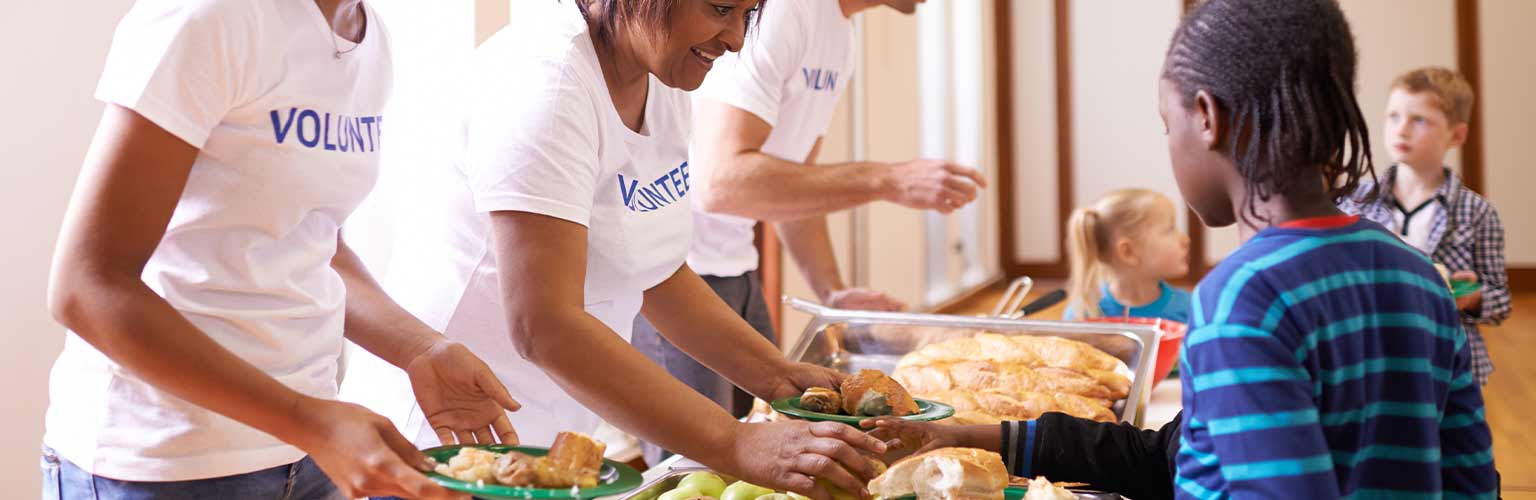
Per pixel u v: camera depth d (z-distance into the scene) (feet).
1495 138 27.25
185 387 3.21
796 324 14.48
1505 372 16.38
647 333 7.34
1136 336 6.02
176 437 3.92
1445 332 3.22
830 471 3.65
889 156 18.70
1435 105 10.39
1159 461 4.22
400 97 8.73
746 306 7.77
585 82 4.19
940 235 23.39
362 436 3.08
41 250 6.41
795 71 7.13
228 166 3.75
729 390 7.45
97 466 3.94
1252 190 3.07
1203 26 3.16
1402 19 27.37
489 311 4.83
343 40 3.95
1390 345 3.05
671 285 5.10
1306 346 2.89
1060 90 29.81
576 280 4.00
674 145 4.86
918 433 4.27
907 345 6.26
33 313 6.42
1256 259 2.99
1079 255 10.28
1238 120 3.05
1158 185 29.35
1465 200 10.44
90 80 6.51
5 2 6.14
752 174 6.77
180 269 3.81
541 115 4.01
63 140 6.43
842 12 7.32
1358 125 3.04
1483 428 3.38
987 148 27.78
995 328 6.22
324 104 3.92
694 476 4.12
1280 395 2.81
